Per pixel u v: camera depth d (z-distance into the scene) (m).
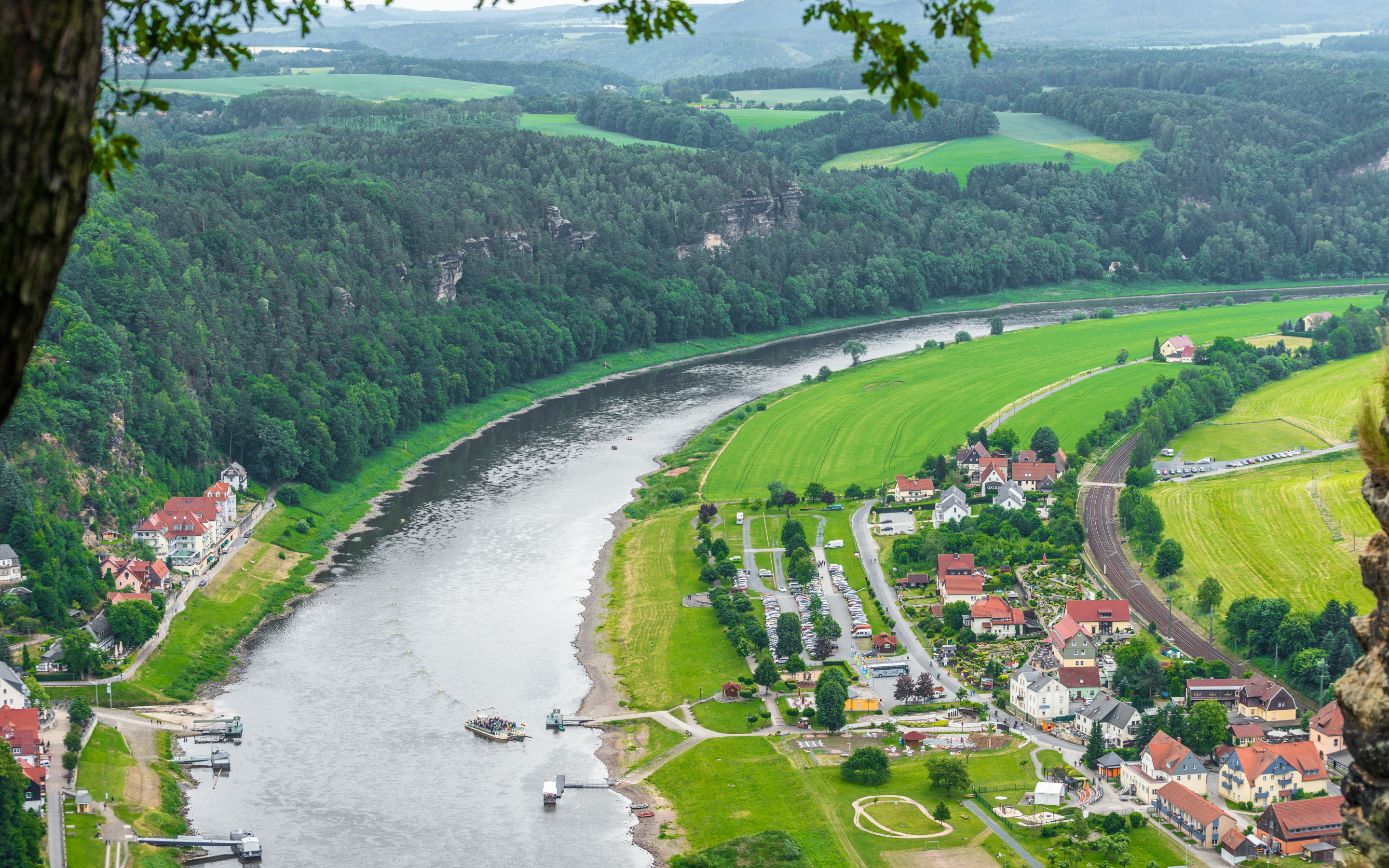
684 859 160.12
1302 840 157.25
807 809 172.62
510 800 178.50
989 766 185.25
